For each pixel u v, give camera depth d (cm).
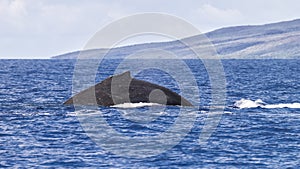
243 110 7131
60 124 5909
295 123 6106
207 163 4297
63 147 4812
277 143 5041
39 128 5691
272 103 8444
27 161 4334
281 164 4284
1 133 5434
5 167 4162
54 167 4162
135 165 4219
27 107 7294
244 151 4706
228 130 5662
